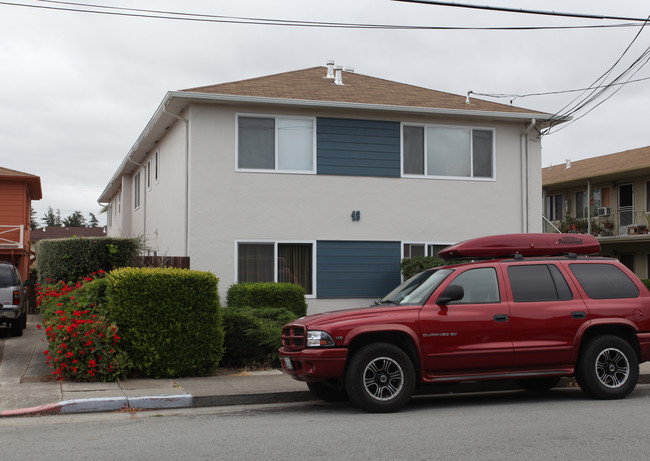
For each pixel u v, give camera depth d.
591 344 8.51
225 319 11.55
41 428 7.20
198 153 15.34
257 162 15.74
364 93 17.39
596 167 32.00
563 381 10.23
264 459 5.71
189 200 15.35
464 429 6.87
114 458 5.78
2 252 25.33
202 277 10.59
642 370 11.05
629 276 8.92
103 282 11.23
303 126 16.08
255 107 15.71
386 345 7.92
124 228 26.34
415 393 9.60
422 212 16.86
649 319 8.73
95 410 8.27
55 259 13.34
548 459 5.64
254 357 11.48
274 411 8.30
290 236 15.81
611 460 5.60
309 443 6.30
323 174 16.11
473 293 8.42
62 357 9.70
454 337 8.09
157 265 14.56
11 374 10.41
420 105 16.69
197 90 15.41
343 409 8.35
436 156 17.11
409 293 8.78
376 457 5.74
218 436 6.68
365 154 16.45
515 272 8.59
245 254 15.65
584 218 32.81
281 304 14.52
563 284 8.63
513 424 7.10
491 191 17.48
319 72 19.67
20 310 14.75
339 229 16.17
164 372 10.28
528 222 17.70
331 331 7.89
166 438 6.60
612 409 7.90
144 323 10.19
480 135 17.61
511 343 8.23
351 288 16.20
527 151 17.88
